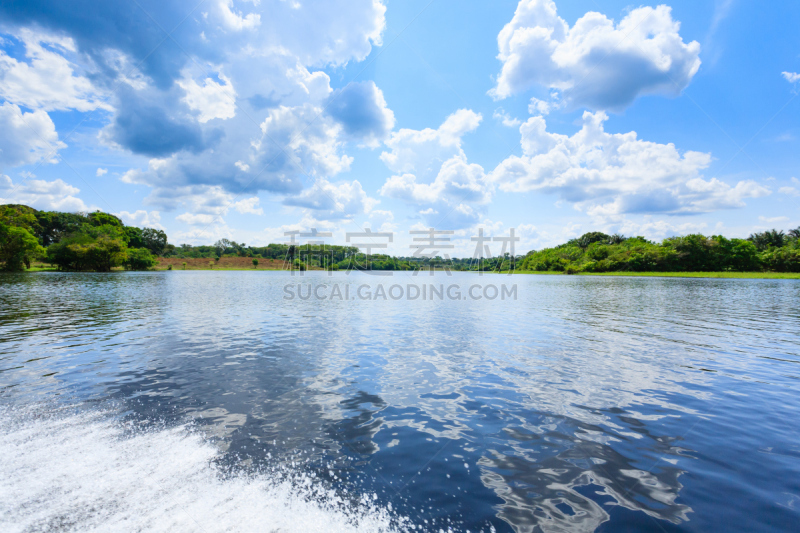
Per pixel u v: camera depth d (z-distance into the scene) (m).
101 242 87.62
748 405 7.49
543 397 7.90
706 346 13.09
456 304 27.28
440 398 7.79
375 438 5.82
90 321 17.59
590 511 4.04
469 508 4.05
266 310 22.73
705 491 4.49
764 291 40.19
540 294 36.78
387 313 22.00
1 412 6.66
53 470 4.62
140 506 3.90
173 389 8.12
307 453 5.26
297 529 3.61
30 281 46.06
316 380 8.95
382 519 3.82
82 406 7.02
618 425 6.48
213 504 3.98
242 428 6.11
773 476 4.86
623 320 19.23
